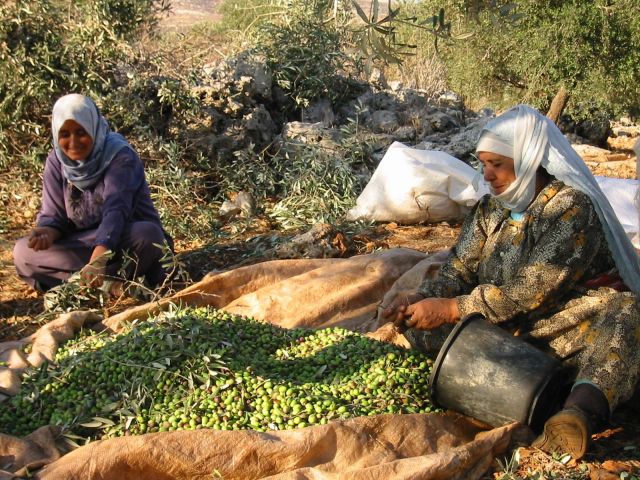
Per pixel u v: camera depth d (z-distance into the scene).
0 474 2.74
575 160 3.25
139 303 4.80
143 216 4.95
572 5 9.93
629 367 3.10
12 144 6.81
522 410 3.06
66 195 4.80
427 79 11.66
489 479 2.93
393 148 6.40
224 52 8.55
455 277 3.57
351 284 4.63
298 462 2.84
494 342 3.15
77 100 4.61
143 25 7.51
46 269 4.84
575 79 10.05
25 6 6.57
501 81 11.84
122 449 2.79
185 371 3.28
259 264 4.78
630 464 3.01
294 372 3.47
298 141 7.16
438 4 9.43
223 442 2.84
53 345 3.81
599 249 3.28
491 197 3.49
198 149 7.04
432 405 3.30
